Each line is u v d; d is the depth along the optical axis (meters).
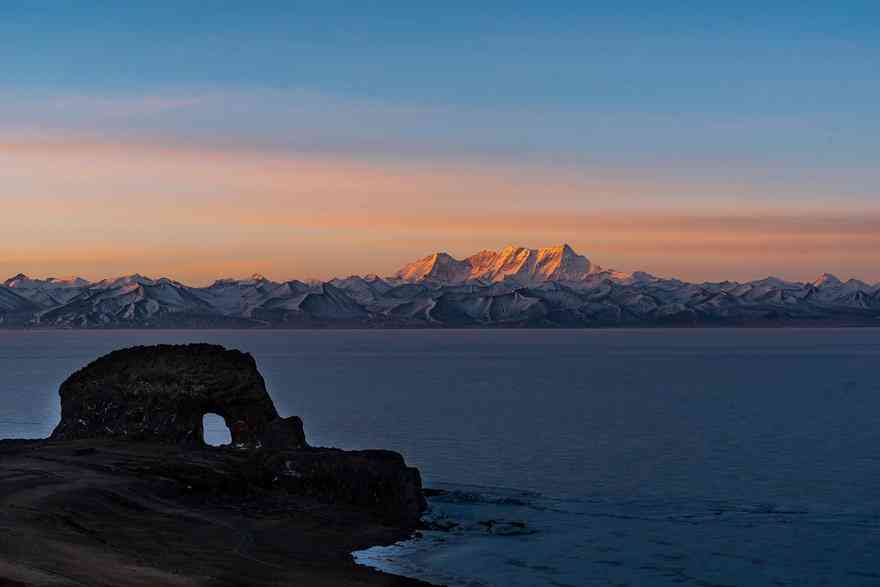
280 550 40.47
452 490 58.97
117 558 33.59
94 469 48.91
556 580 39.12
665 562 42.19
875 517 51.69
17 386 154.88
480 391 150.25
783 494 58.88
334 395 139.62
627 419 105.38
